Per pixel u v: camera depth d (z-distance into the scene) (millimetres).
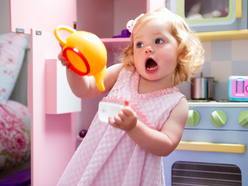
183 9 1330
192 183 1155
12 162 1468
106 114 536
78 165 727
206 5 1318
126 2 1778
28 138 1609
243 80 1219
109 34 1776
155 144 577
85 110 1596
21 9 1057
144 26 695
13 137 1495
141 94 726
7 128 1477
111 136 691
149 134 566
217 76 1530
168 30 697
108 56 1673
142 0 1733
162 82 744
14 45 1754
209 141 1115
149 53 676
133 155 671
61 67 1165
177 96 720
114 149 693
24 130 1596
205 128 1121
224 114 1093
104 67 618
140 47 705
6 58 1690
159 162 731
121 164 688
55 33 603
